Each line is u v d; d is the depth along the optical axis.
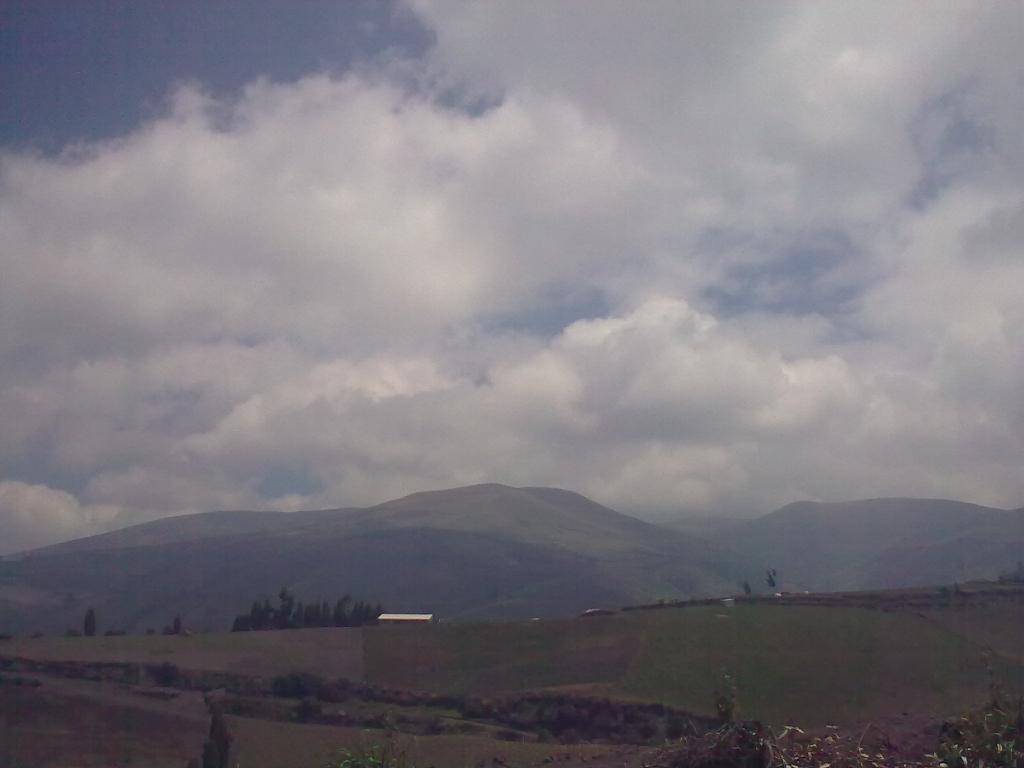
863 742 12.13
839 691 34.59
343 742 26.80
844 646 40.56
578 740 32.34
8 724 29.77
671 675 38.59
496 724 35.34
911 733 12.87
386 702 38.25
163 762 26.50
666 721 33.16
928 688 33.88
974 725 10.89
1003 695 12.74
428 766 14.70
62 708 32.16
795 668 37.97
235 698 36.38
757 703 34.12
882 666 37.22
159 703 34.66
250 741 28.53
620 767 12.31
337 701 37.75
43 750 27.17
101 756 26.94
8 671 39.19
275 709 35.19
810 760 10.67
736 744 10.62
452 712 36.81
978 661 36.88
